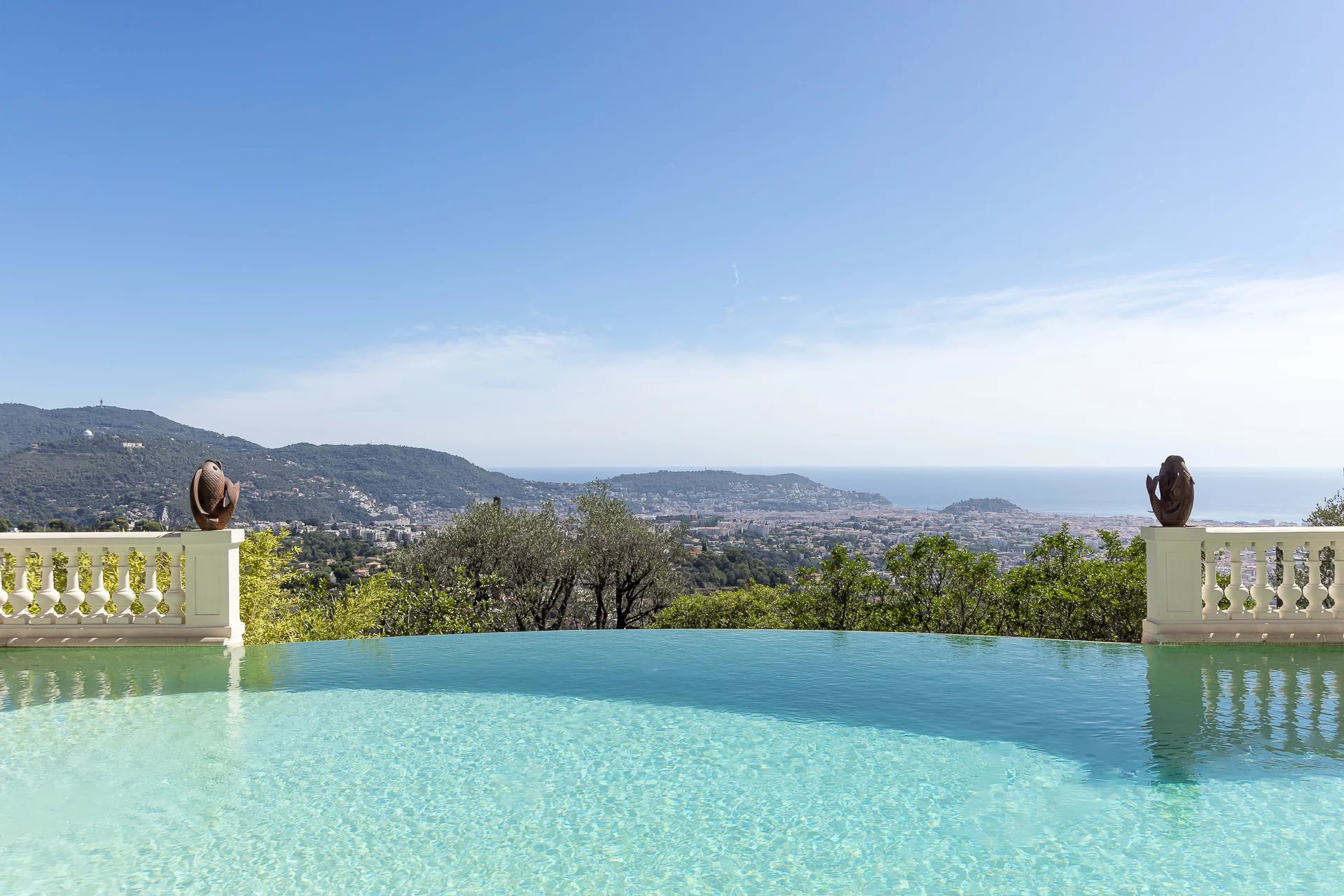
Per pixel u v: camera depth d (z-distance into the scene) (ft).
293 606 33.71
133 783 11.87
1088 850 9.59
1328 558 21.01
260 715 15.31
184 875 9.06
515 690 17.20
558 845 9.85
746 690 17.22
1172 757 12.77
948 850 9.61
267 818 10.65
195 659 19.94
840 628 34.06
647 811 10.85
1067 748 13.28
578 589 43.93
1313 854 9.43
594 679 18.17
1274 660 19.11
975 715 15.16
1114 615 29.81
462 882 8.89
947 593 32.89
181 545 20.77
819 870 9.15
